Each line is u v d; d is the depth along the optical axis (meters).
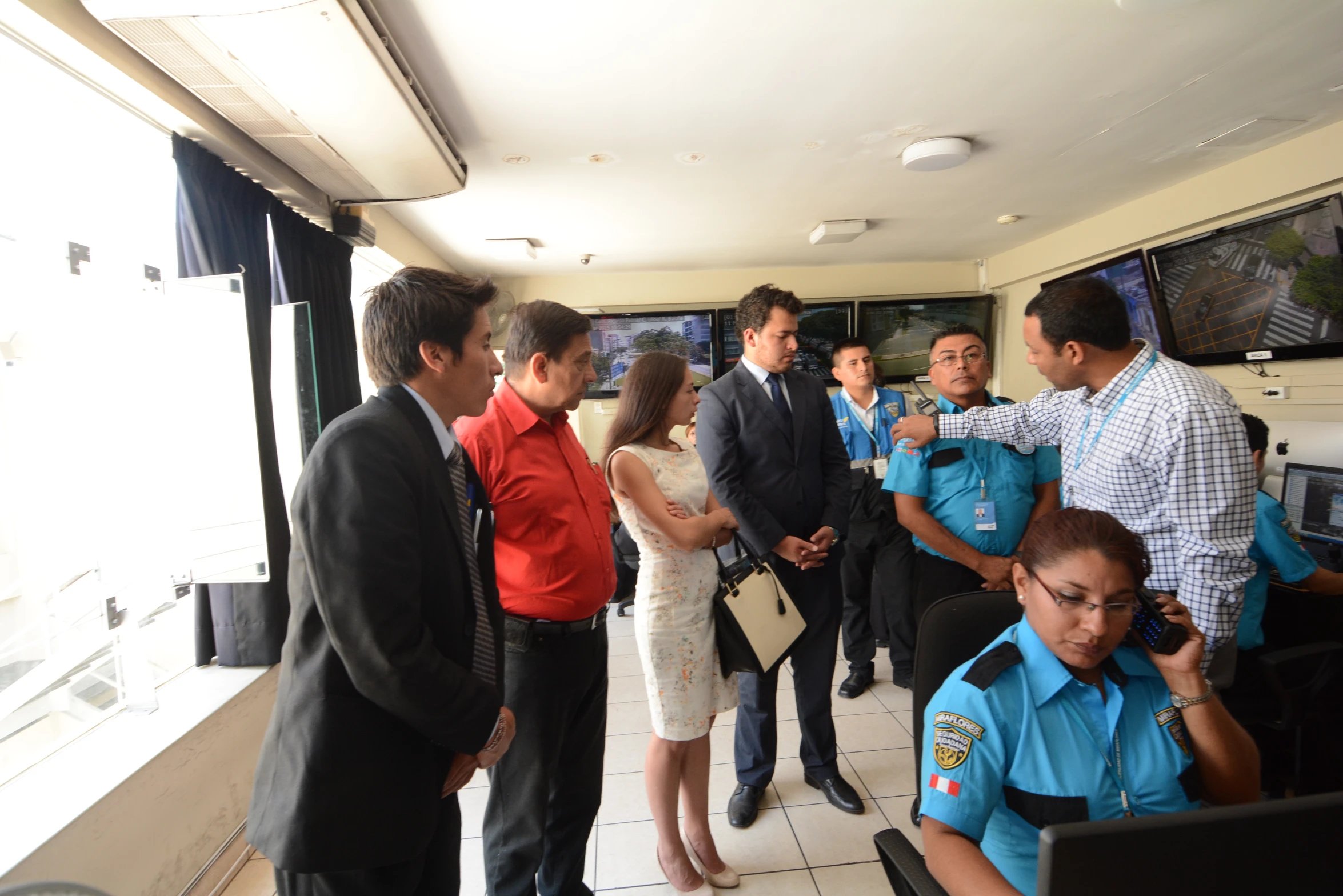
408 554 0.95
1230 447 1.38
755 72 2.20
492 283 1.18
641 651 1.68
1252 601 2.09
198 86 1.72
